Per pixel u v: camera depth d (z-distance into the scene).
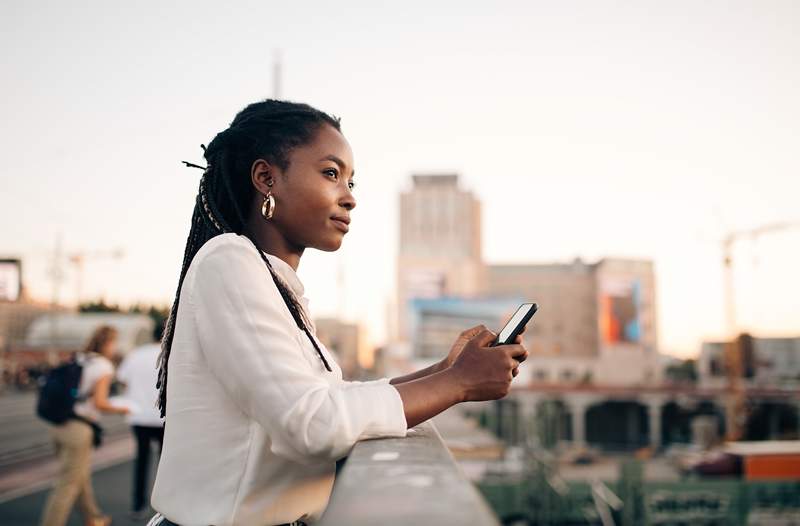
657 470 43.84
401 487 0.61
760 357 105.75
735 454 19.11
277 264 1.16
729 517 13.74
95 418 4.98
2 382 45.22
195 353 1.05
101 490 7.46
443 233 110.69
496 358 1.08
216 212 1.27
